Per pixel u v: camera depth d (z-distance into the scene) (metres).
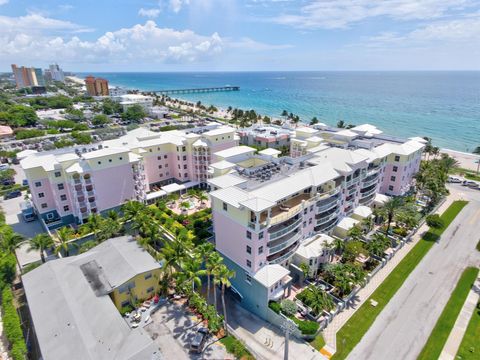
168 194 83.06
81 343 35.78
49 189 69.56
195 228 66.00
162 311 45.81
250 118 194.88
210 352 39.19
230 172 59.00
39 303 41.62
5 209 79.62
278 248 48.28
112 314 40.34
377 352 39.81
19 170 108.44
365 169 66.62
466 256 59.25
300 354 39.56
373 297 49.34
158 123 182.50
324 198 56.34
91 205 68.19
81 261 49.72
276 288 47.09
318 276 53.69
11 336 39.94
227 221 48.88
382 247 55.41
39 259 59.12
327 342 41.34
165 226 67.38
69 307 40.53
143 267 47.56
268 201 44.09
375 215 69.19
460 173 104.12
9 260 52.78
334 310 45.28
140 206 61.03
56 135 150.50
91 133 149.75
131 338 36.91
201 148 87.69
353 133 88.19
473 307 46.91
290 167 61.28
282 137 128.12
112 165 69.12
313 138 91.81
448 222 71.81
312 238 56.50
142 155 82.44
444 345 40.59
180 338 41.09
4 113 173.12
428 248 61.97
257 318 46.81
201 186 91.62
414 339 41.62
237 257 49.16
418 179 79.12
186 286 46.97
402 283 52.34
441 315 45.53
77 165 65.94
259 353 40.00
